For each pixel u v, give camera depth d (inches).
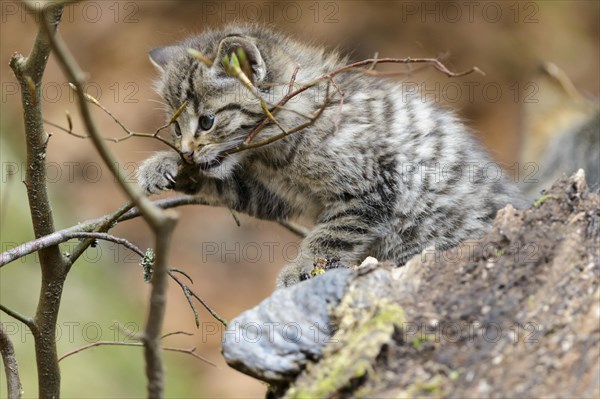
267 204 416.5
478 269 252.1
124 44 901.8
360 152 389.7
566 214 264.8
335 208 398.9
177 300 801.6
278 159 394.0
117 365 669.3
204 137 383.6
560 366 230.1
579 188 272.2
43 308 293.1
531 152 613.3
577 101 627.5
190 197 391.9
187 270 826.2
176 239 852.0
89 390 621.3
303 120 384.2
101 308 709.3
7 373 283.1
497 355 232.5
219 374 733.9
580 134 584.1
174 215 196.5
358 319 241.1
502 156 800.3
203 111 384.2
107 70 884.0
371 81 413.4
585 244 255.1
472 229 396.8
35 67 262.7
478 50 888.3
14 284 634.2
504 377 228.7
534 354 232.5
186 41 445.1
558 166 570.3
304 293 251.6
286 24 860.6
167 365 733.3
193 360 748.6
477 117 854.5
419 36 880.9
